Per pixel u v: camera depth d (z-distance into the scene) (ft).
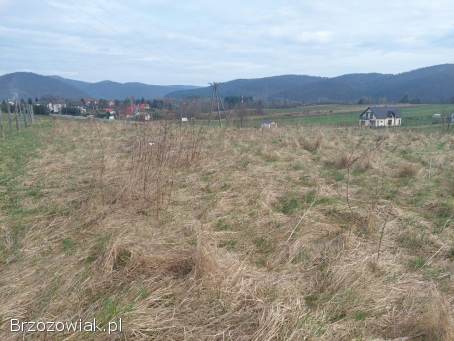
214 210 15.51
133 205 15.64
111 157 26.73
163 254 10.89
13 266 10.19
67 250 11.28
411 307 8.80
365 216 14.78
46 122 69.00
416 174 22.29
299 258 11.44
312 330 7.81
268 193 17.66
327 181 21.43
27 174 21.74
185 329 7.80
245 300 8.80
